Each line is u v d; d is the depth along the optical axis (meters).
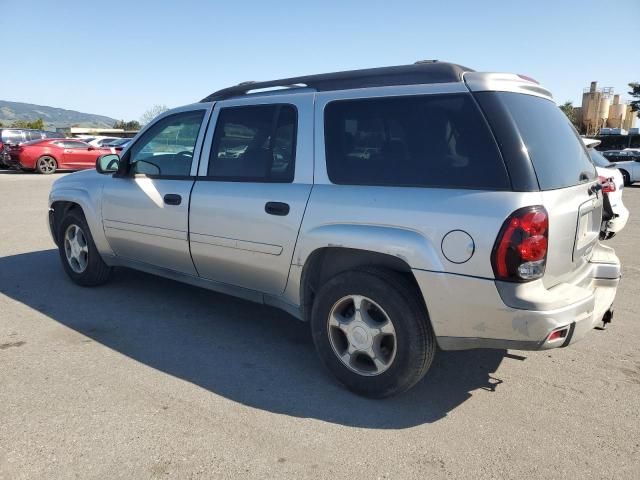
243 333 4.43
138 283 5.71
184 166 4.39
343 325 3.42
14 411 3.11
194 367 3.77
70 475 2.55
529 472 2.66
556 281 3.04
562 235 2.99
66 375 3.58
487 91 3.00
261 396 3.38
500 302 2.81
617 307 5.27
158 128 4.67
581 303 2.95
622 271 6.72
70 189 5.40
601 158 8.07
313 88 3.79
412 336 3.12
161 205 4.43
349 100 3.48
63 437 2.86
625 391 3.52
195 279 4.47
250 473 2.60
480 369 3.83
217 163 4.15
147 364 3.79
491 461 2.74
